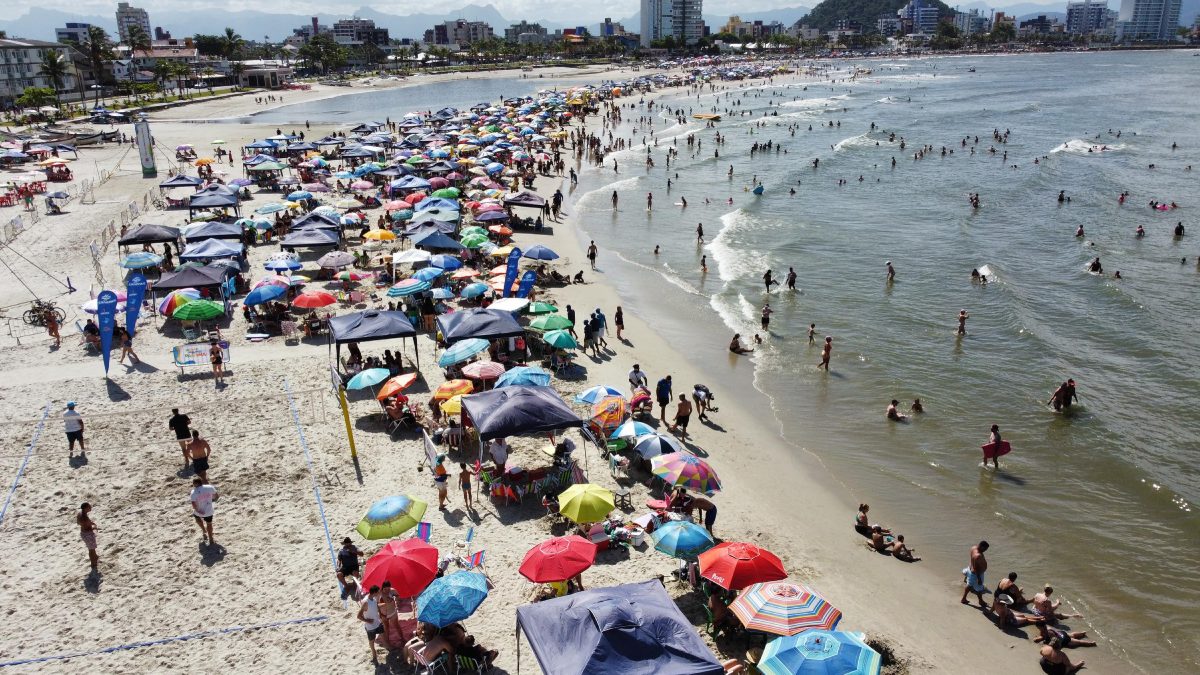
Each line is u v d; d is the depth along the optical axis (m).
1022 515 19.98
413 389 25.11
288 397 23.98
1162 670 14.79
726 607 14.71
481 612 15.15
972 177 69.38
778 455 22.78
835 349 31.19
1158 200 58.53
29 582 15.73
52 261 38.75
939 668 14.59
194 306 26.98
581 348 30.25
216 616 14.87
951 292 37.97
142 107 130.38
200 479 16.94
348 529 17.55
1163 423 24.94
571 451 20.61
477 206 48.22
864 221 53.41
